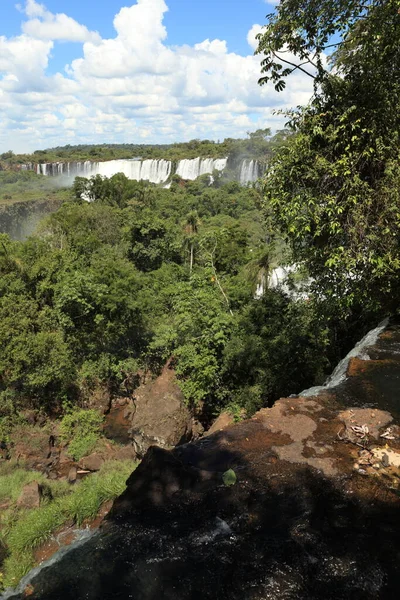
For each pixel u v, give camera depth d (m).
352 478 3.86
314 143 7.36
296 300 15.31
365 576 2.88
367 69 6.87
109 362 23.16
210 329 17.11
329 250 7.42
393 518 3.40
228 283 21.70
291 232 7.73
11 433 20.05
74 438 20.03
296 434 4.58
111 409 23.28
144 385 22.41
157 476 3.91
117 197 68.19
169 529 3.41
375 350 6.84
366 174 7.29
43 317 22.70
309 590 2.80
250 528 3.36
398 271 7.50
